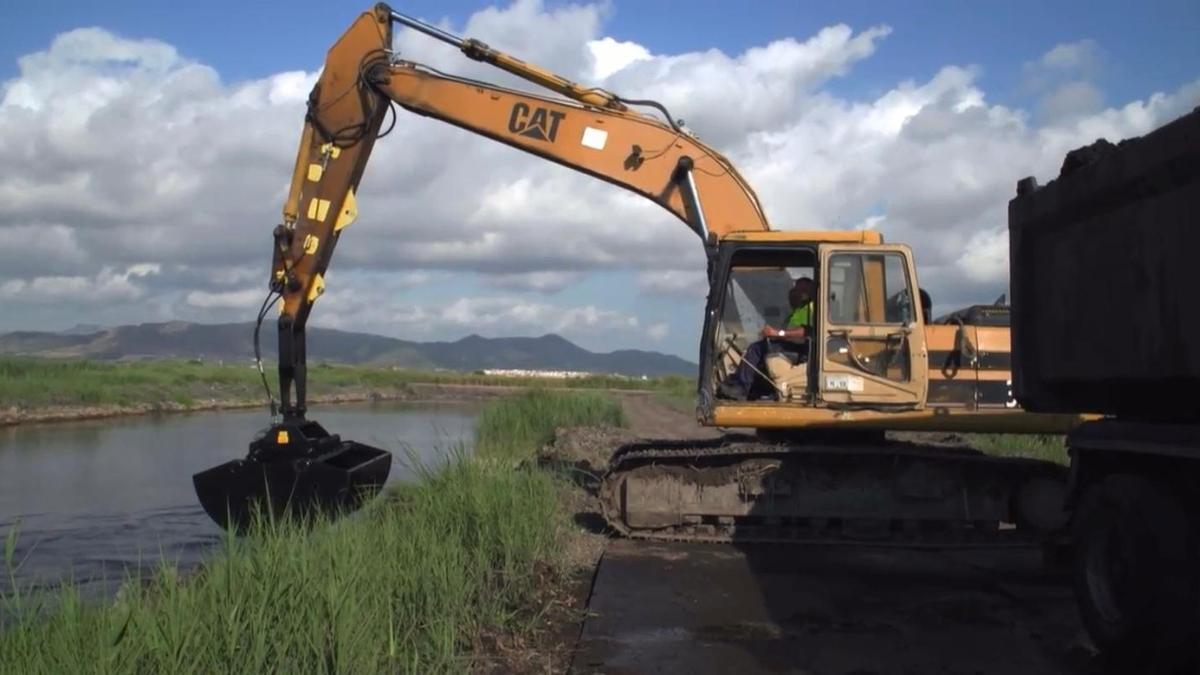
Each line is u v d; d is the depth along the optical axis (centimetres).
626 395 4556
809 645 656
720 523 995
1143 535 586
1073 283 643
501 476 937
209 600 567
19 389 2906
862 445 993
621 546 966
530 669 609
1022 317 708
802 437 1011
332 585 576
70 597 561
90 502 1371
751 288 1014
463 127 1166
